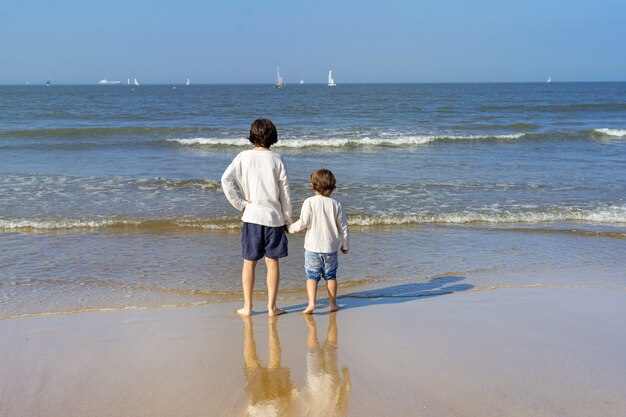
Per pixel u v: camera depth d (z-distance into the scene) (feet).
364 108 144.05
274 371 12.26
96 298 18.30
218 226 29.30
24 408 10.50
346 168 48.47
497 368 12.35
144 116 114.52
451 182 42.24
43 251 24.48
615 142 70.74
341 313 16.74
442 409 10.39
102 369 12.35
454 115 119.44
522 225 30.66
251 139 15.99
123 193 37.04
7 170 44.91
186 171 46.09
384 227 29.89
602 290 19.45
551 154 58.70
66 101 183.42
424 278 21.06
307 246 16.78
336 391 11.21
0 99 199.62
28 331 14.92
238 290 19.44
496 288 19.69
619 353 13.33
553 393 11.09
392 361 12.81
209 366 12.55
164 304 17.74
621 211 33.55
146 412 10.36
